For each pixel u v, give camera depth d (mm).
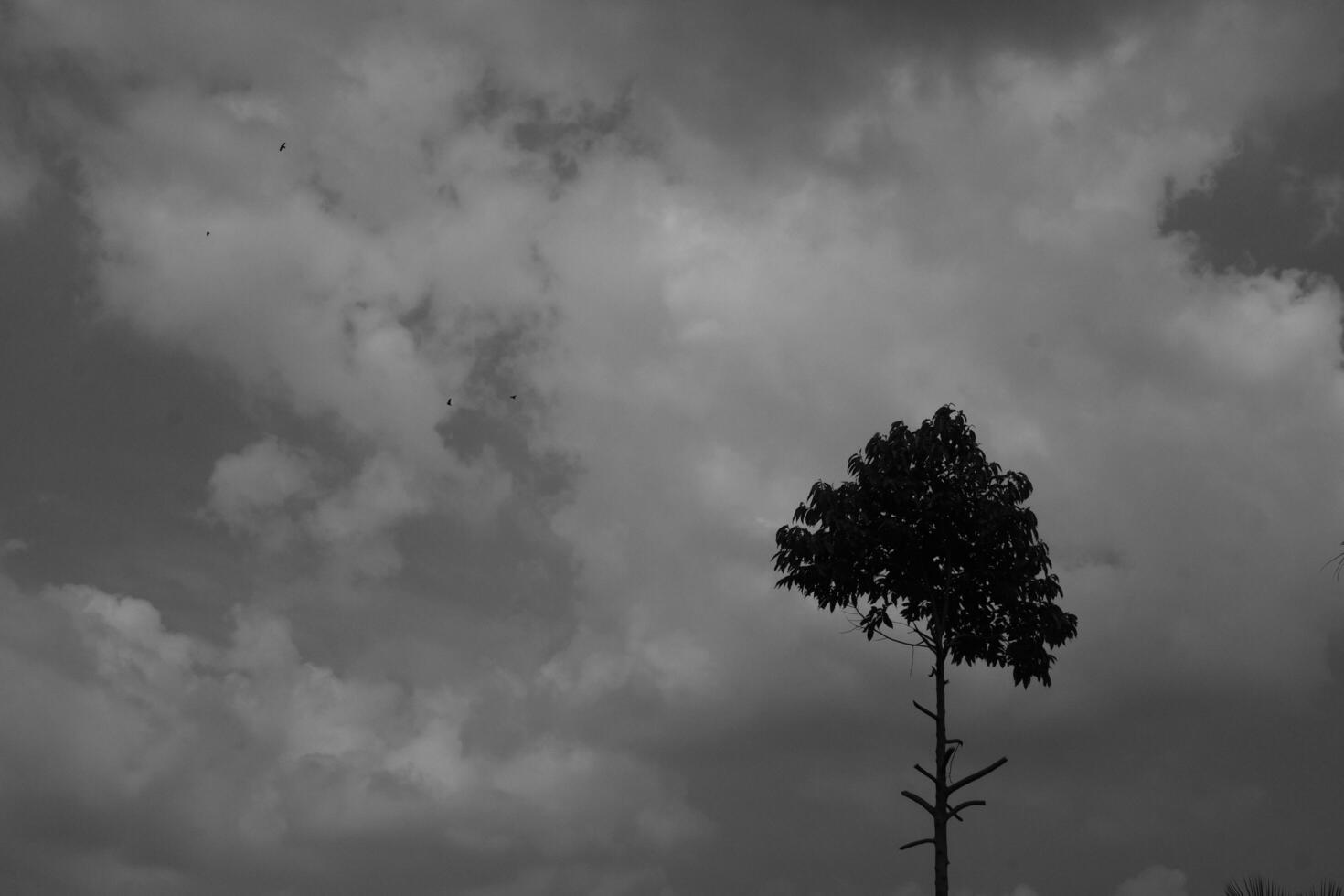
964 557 23078
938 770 21688
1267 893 13523
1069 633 22469
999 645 23094
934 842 21078
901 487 22641
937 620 22688
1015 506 23094
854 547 22656
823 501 23125
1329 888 13305
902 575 23000
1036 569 22547
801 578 23484
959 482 22891
